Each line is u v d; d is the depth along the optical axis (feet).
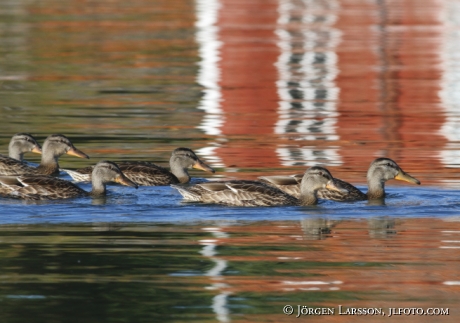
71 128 88.48
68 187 61.46
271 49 149.48
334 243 50.47
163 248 48.91
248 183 60.85
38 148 75.25
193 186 61.11
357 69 130.62
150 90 112.78
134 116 95.35
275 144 81.71
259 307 40.27
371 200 62.75
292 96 109.40
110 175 62.34
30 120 92.68
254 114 97.35
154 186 67.10
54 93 110.32
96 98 107.04
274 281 43.70
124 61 137.28
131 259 46.80
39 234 51.49
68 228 53.01
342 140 83.92
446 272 44.96
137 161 71.92
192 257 47.21
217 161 74.74
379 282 43.52
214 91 112.68
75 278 43.75
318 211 59.06
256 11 205.26
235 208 59.21
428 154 77.61
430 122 93.45
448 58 140.87
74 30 172.35
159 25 180.86
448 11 203.82
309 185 60.95
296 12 203.92
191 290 42.27
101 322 38.55
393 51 147.95
